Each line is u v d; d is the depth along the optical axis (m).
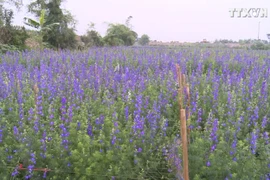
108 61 11.66
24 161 4.01
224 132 4.95
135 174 4.00
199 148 4.13
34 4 25.36
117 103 6.33
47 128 4.93
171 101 6.64
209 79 8.43
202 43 47.09
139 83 7.60
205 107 6.33
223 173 3.83
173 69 9.49
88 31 30.89
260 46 34.97
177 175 3.83
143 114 5.91
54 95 6.83
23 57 12.84
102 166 3.93
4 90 6.81
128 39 42.59
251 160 3.99
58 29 25.03
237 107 6.18
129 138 4.70
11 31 19.58
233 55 14.51
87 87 7.46
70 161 4.01
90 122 5.31
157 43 52.78
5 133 4.75
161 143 4.68
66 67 9.87
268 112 6.16
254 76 8.70
